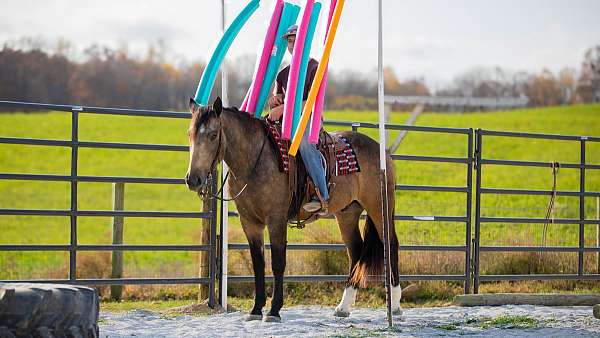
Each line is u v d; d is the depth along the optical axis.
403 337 7.43
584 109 54.84
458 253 12.23
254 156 8.12
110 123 47.44
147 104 71.38
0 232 27.50
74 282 9.30
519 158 37.19
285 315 9.16
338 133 9.16
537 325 8.30
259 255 8.52
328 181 8.57
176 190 35.47
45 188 34.94
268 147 8.22
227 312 9.73
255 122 8.25
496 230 15.24
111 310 9.74
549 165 11.56
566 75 72.81
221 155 7.82
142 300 11.13
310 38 8.27
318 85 7.93
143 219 29.62
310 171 8.34
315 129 8.14
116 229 11.47
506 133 11.22
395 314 9.16
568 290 12.48
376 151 9.18
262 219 8.37
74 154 9.31
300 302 10.91
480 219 11.18
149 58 76.69
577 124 48.22
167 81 74.19
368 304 10.69
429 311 9.79
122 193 11.56
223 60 8.82
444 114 51.25
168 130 45.78
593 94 70.75
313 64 8.57
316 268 11.71
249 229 8.50
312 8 8.29
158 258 21.33
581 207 11.82
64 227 28.98
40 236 27.19
